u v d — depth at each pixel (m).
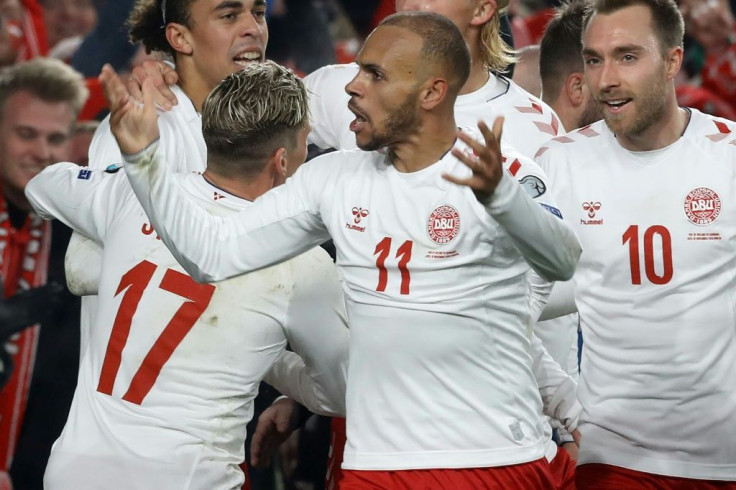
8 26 21.33
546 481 10.91
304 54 22.41
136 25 14.05
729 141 12.16
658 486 12.34
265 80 11.91
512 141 13.02
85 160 17.78
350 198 10.65
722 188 12.01
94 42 20.59
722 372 12.09
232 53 13.44
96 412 11.77
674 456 12.30
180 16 13.47
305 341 12.02
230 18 13.42
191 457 11.59
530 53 17.11
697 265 12.05
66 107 17.38
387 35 10.34
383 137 10.38
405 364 10.53
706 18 24.38
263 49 13.83
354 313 10.77
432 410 10.51
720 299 12.05
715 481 12.28
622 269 12.21
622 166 12.28
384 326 10.54
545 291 11.53
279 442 14.41
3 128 16.98
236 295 11.76
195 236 10.45
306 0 22.25
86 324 13.02
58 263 17.02
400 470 10.58
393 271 10.51
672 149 12.16
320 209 10.79
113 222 12.20
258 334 11.80
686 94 24.28
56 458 11.80
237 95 11.79
